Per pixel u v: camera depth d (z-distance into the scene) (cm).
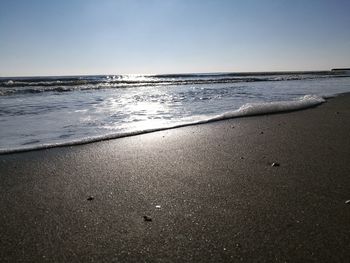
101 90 2028
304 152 509
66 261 234
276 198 335
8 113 956
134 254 241
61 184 388
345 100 1220
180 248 248
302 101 1125
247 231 270
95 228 281
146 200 339
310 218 289
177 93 1755
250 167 440
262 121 802
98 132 695
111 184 386
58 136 657
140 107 1136
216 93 1723
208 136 640
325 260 228
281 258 231
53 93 1733
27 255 241
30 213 310
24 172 431
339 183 374
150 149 547
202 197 343
